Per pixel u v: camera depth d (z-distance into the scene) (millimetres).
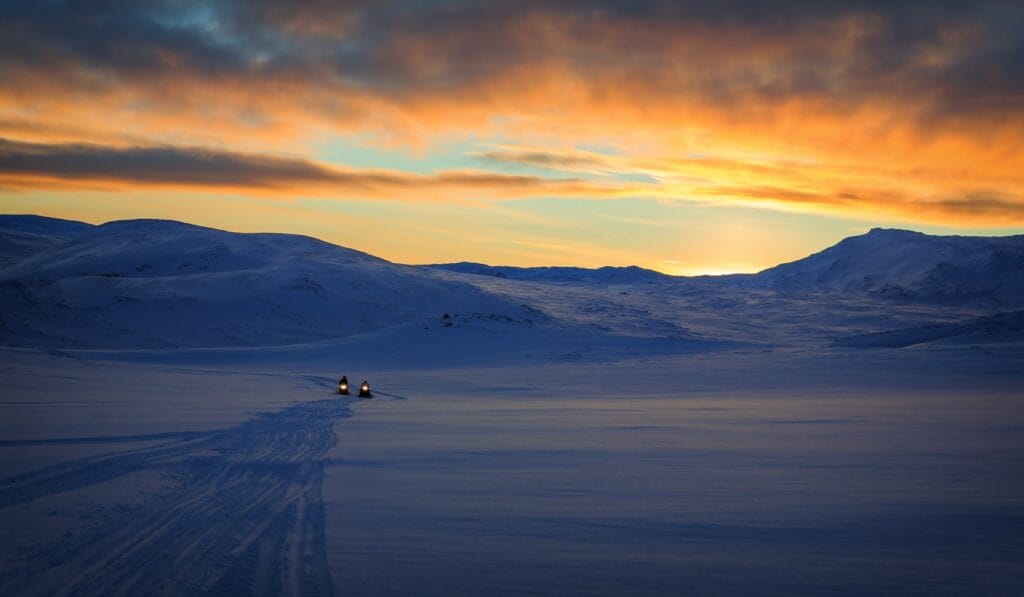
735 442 18406
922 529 9695
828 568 8031
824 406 29859
